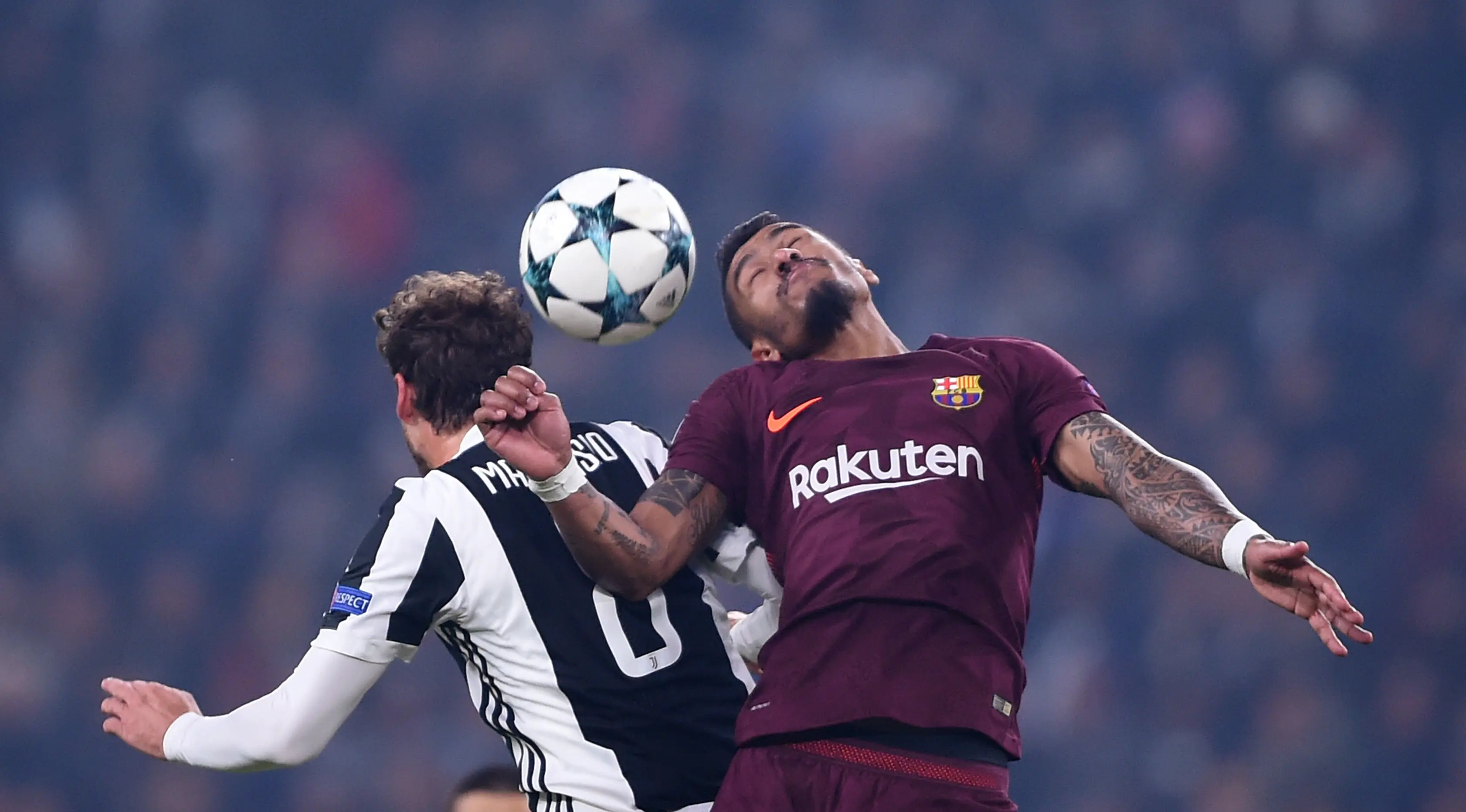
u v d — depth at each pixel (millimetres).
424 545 14398
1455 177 61469
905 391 14883
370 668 14336
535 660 14562
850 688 13859
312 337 62844
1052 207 64562
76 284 63969
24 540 55094
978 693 13914
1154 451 14133
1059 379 14891
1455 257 58969
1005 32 69875
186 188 68250
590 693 14547
